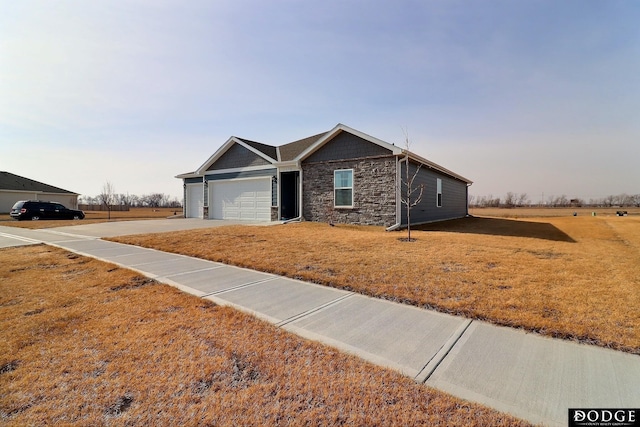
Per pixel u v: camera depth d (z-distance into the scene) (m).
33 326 3.29
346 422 1.87
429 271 5.30
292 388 2.22
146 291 4.58
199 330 3.21
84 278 5.32
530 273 5.11
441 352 2.77
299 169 14.54
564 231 12.49
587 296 4.01
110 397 2.11
